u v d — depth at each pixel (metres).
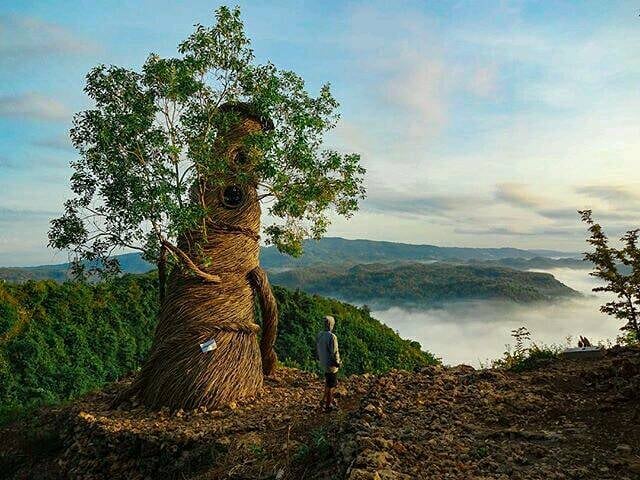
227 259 13.86
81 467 10.56
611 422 6.90
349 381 13.45
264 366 15.27
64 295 36.12
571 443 6.38
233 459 8.41
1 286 34.12
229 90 13.77
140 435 10.48
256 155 13.91
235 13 13.19
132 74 13.01
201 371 12.48
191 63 12.77
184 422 11.27
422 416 7.90
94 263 13.16
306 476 6.73
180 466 9.37
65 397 28.73
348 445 6.52
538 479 5.41
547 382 9.14
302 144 13.34
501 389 9.08
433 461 5.98
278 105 13.86
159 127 12.60
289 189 13.89
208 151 12.78
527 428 7.11
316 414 10.02
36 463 11.54
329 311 53.47
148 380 12.93
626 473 5.44
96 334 35.28
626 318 9.23
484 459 6.01
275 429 9.66
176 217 11.59
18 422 14.08
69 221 12.55
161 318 13.50
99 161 12.27
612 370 8.80
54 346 32.06
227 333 13.13
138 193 11.80
